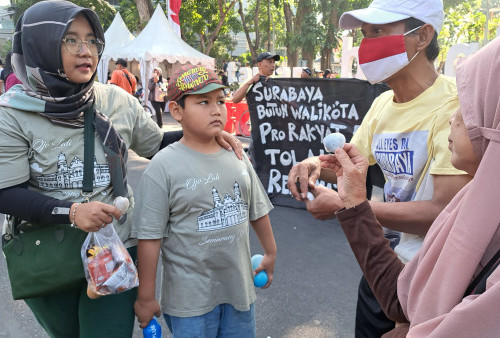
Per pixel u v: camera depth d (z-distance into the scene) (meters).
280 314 3.05
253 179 2.02
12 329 2.92
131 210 1.90
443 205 1.62
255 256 2.15
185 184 1.77
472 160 1.00
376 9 1.86
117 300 1.76
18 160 1.59
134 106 2.01
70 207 1.53
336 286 3.43
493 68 0.88
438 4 1.79
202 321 1.82
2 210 1.59
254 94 5.66
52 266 1.64
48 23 1.57
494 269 0.84
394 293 1.24
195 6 30.12
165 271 1.86
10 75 4.80
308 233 4.58
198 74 1.74
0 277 3.58
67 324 1.88
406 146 1.83
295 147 5.56
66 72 1.62
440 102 1.75
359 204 1.30
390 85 1.92
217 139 1.89
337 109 5.25
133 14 29.95
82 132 1.71
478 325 0.77
